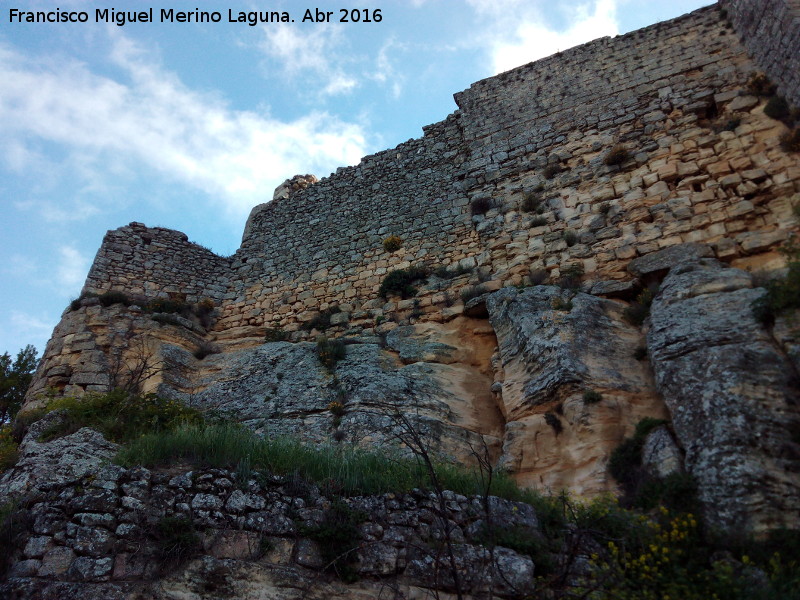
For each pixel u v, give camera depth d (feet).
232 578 26.94
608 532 31.55
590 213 60.18
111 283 70.49
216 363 62.90
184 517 28.45
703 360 39.73
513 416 46.68
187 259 75.82
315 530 29.40
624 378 44.45
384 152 79.56
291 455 33.73
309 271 72.28
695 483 33.99
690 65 66.85
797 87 55.52
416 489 32.45
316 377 56.54
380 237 71.31
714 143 58.85
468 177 70.90
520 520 32.45
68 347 61.26
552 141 68.80
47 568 25.91
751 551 30.09
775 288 40.91
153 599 25.66
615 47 72.69
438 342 57.62
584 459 40.86
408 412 49.98
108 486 28.81
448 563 29.01
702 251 51.55
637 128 64.75
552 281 56.65
